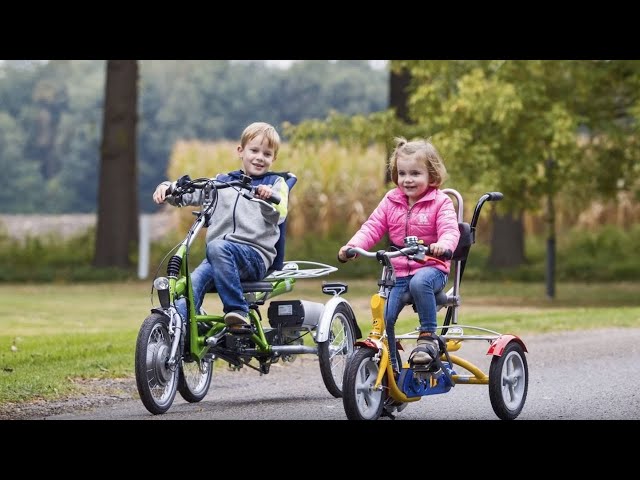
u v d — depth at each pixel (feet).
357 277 89.25
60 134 235.61
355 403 23.29
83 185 230.89
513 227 92.12
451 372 25.84
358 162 105.70
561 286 81.05
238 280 27.22
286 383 32.17
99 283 82.12
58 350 37.04
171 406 27.71
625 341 41.70
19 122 236.22
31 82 238.89
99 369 32.89
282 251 28.86
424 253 23.32
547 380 32.04
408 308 61.21
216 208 28.02
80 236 107.34
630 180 69.10
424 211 24.48
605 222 106.63
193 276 27.35
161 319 25.81
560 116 60.29
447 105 62.13
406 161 24.52
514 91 60.29
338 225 106.11
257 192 26.55
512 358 26.20
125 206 90.27
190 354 26.58
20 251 99.19
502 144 62.08
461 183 60.80
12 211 226.79
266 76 237.45
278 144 28.71
